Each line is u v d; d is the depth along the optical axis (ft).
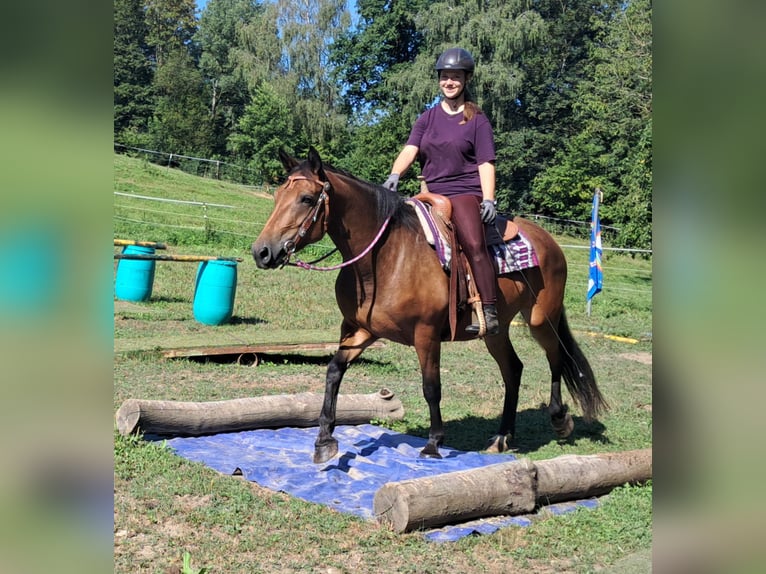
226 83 170.60
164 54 160.86
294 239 14.23
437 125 17.30
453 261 16.16
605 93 84.74
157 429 17.48
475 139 17.01
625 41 81.56
